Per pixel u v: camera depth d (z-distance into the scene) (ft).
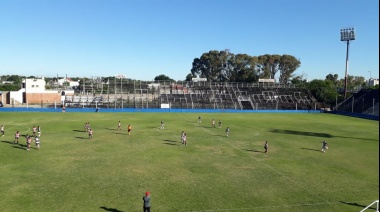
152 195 81.46
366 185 92.99
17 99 360.69
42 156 116.57
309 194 84.84
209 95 369.09
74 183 88.48
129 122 215.92
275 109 349.82
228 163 114.01
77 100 332.39
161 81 384.06
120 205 74.64
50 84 615.98
